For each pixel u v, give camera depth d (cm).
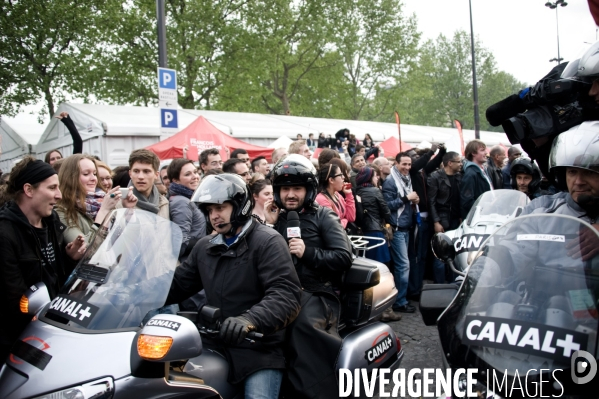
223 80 2370
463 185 680
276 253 261
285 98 3456
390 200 641
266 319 241
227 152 1077
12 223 288
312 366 279
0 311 281
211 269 271
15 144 1886
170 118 826
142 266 240
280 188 332
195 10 2194
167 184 614
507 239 222
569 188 259
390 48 3816
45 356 201
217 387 246
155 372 200
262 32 2506
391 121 5741
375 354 328
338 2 3161
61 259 326
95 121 1235
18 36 1859
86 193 383
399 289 640
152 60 2167
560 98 312
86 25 1977
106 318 218
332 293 311
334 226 323
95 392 189
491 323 195
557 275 197
